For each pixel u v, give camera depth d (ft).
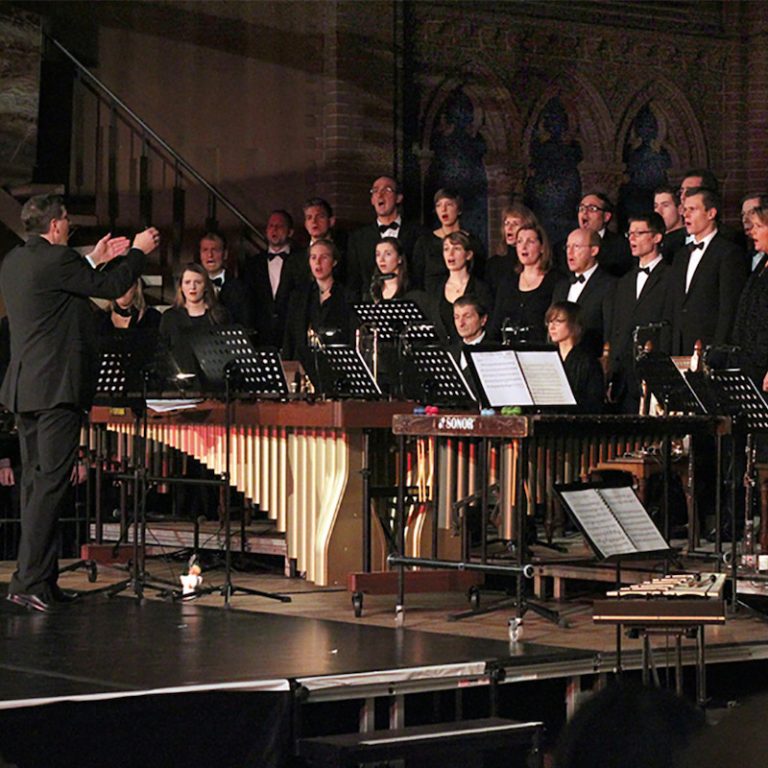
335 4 132.98
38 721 48.73
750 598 73.82
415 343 73.31
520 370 65.41
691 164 147.74
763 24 146.82
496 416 64.90
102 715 49.70
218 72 138.31
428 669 55.11
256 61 137.18
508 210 102.17
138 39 138.62
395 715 55.52
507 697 59.16
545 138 142.82
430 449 71.72
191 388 83.30
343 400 72.84
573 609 72.54
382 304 81.76
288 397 73.31
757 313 81.51
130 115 133.18
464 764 50.80
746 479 74.95
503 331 80.74
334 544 75.00
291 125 135.74
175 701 50.93
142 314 102.83
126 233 134.51
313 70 134.62
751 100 147.64
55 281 69.87
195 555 78.43
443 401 69.82
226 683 51.90
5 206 124.57
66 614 69.05
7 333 96.17
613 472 84.58
